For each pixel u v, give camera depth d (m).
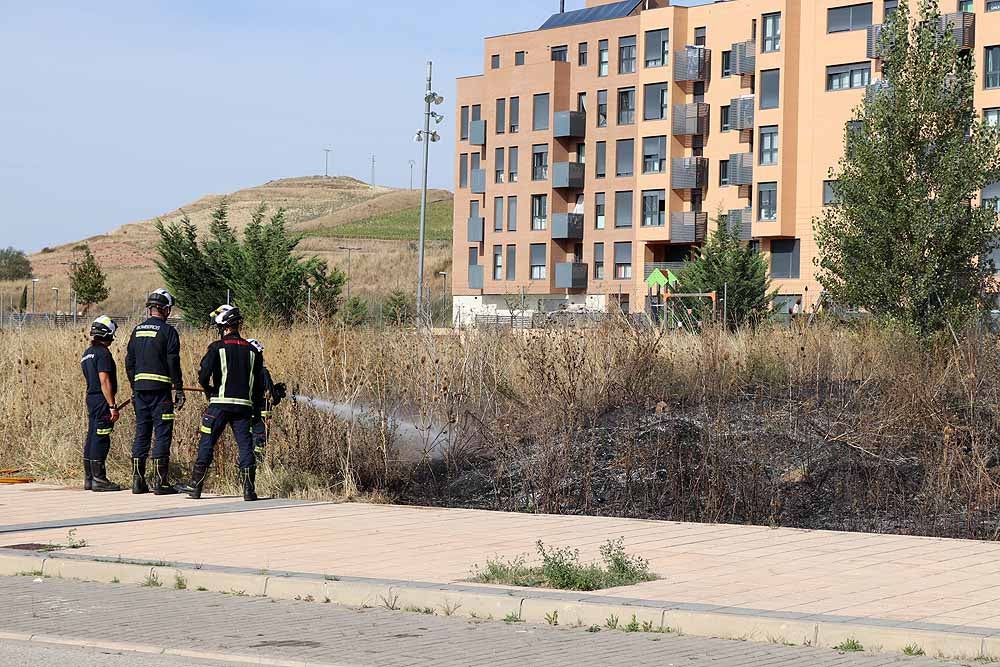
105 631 8.02
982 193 45.69
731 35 61.41
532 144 69.19
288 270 38.81
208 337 18.73
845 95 56.06
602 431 15.20
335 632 8.00
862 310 23.08
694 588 8.82
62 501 13.79
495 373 16.06
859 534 11.41
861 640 7.43
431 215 135.62
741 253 44.34
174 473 15.48
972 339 16.31
